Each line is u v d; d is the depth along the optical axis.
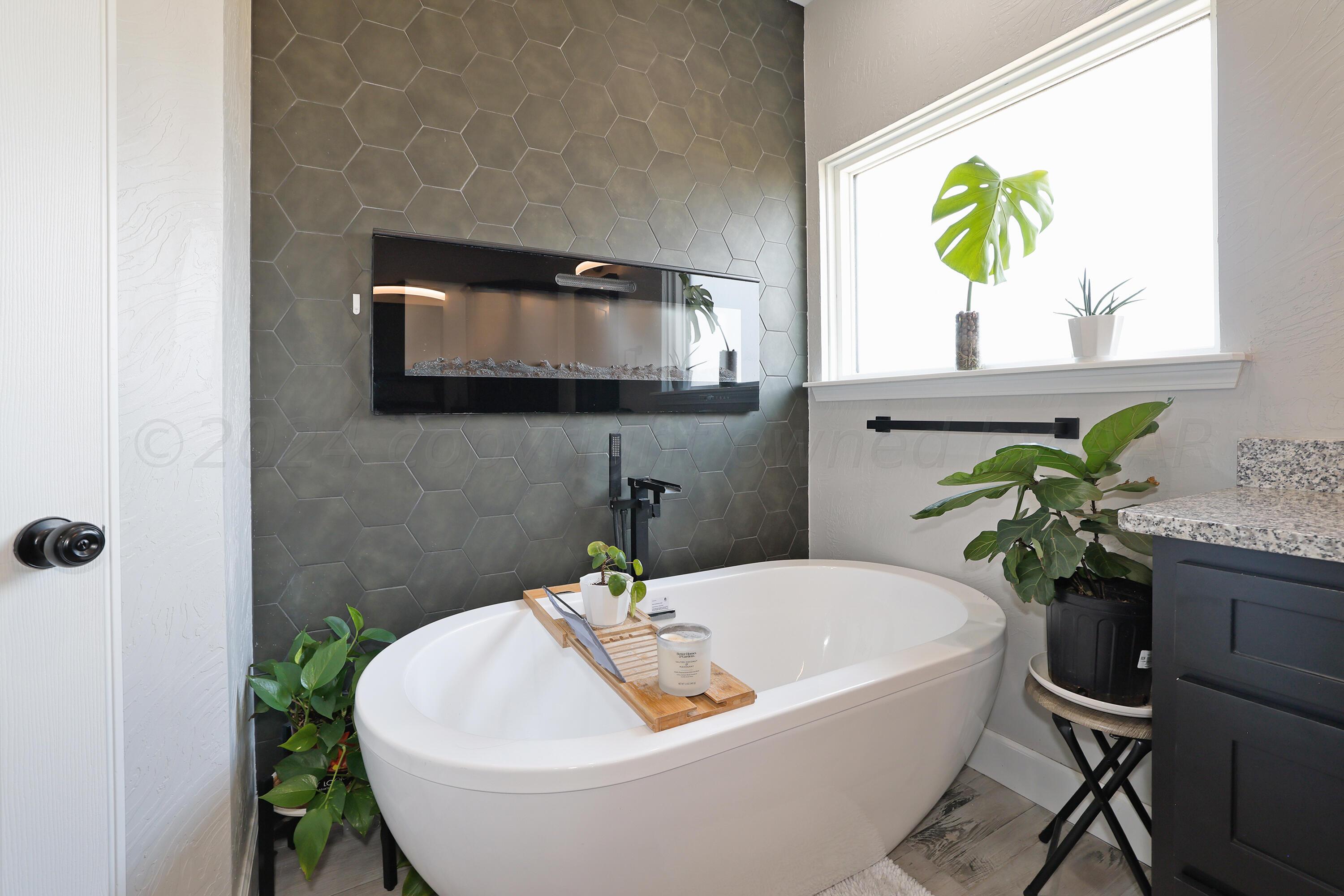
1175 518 1.02
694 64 2.34
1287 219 1.34
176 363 1.21
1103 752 1.49
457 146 1.90
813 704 1.21
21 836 0.88
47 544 0.87
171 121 1.19
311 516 1.73
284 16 1.68
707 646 1.22
